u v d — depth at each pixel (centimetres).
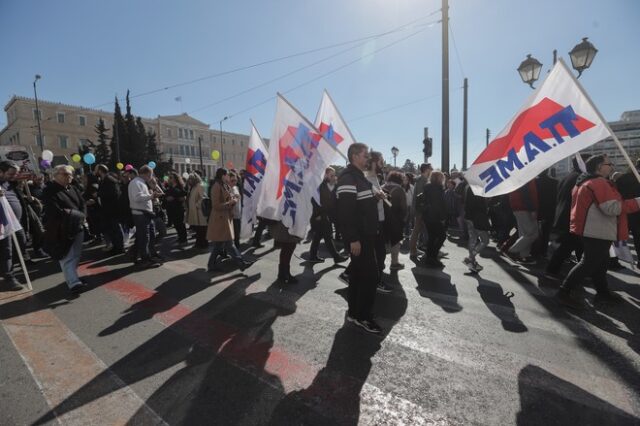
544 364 259
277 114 446
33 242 657
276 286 455
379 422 201
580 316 344
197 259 615
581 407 210
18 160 1105
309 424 200
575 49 760
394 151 1659
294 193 425
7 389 236
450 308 373
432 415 206
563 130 347
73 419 206
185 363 267
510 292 419
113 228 654
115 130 3750
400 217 521
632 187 486
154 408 215
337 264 571
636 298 392
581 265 355
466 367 257
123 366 263
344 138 637
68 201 424
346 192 293
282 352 283
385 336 309
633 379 238
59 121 5419
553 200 573
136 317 356
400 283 464
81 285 431
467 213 511
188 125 7444
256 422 202
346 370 256
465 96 1686
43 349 290
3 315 364
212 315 360
